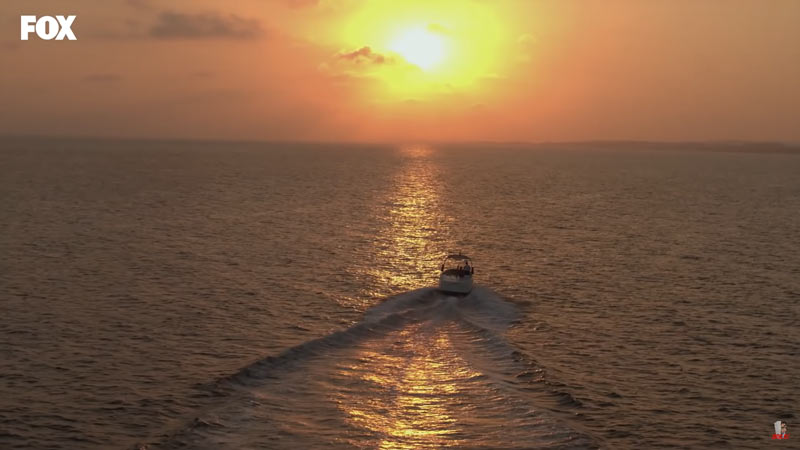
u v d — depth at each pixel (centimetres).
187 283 5019
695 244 7381
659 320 4272
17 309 4228
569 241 7438
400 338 3734
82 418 2706
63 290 4738
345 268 5641
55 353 3441
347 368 3247
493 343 3681
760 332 4034
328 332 3809
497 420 2692
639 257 6494
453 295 4672
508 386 3059
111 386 3020
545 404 2908
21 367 3238
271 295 4678
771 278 5588
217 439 2489
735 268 6009
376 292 4778
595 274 5653
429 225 8531
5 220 8075
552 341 3800
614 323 4191
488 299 4662
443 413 2750
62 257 5906
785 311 4525
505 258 6297
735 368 3416
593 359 3506
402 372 3203
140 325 3938
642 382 3203
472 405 2827
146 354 3438
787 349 3719
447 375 3166
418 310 4331
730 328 4112
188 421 2670
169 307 4338
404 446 2467
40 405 2819
